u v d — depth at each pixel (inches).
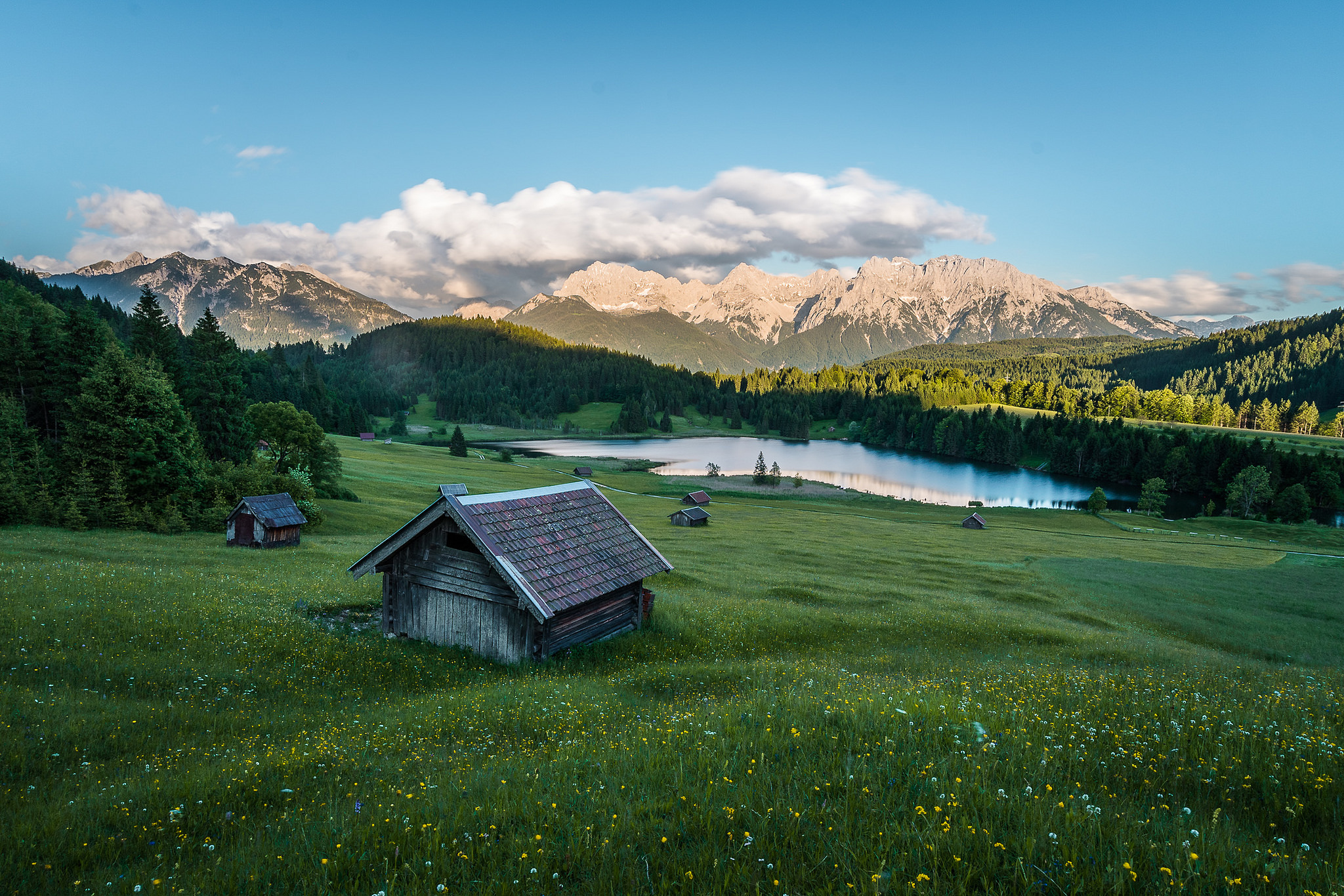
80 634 689.6
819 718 376.2
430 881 213.8
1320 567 2541.8
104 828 303.7
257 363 6899.6
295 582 1136.2
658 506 4355.3
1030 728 354.0
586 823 245.0
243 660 690.2
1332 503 5561.0
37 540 1417.3
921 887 184.4
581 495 967.0
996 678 642.8
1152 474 6692.9
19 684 552.7
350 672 697.0
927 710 372.8
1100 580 2017.7
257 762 398.6
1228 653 1264.8
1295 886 184.7
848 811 233.1
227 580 1083.3
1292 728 347.9
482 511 799.7
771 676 699.4
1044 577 2034.9
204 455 2308.1
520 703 551.2
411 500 3353.8
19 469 1839.3
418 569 831.7
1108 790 263.6
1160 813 236.2
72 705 506.9
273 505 1831.9
